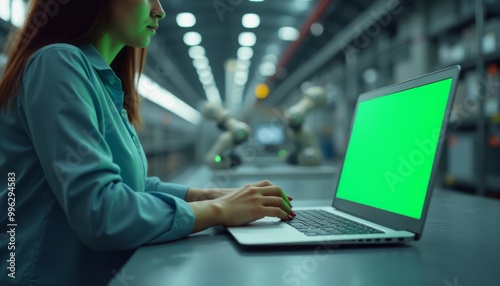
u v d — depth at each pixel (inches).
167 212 23.7
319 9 205.9
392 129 27.7
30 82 22.4
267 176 94.0
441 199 49.2
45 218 23.8
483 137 121.2
